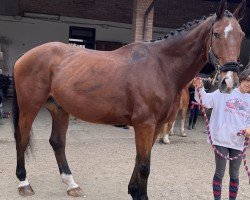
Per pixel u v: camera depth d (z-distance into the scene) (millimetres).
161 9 15734
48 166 5246
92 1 15258
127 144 7152
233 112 3441
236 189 3607
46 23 15141
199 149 7082
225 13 3105
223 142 3465
